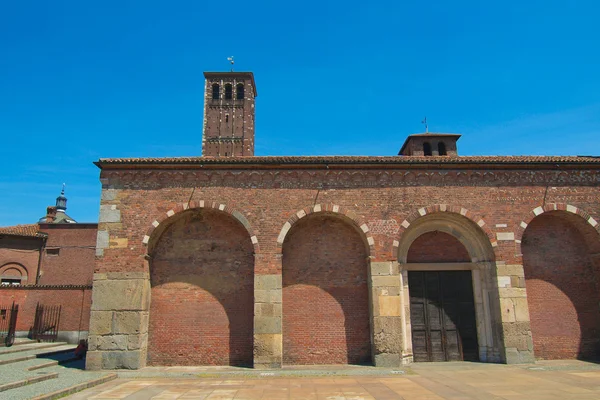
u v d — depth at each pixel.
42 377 15.48
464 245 20.95
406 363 19.30
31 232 38.00
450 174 20.23
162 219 19.39
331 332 19.50
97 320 18.34
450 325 20.20
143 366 18.55
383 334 18.62
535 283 20.39
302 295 19.83
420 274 20.67
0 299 29.50
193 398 13.30
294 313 19.62
